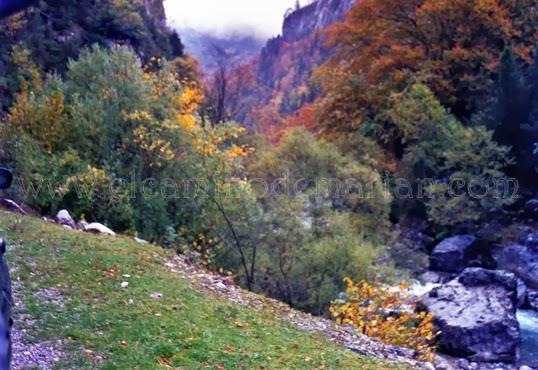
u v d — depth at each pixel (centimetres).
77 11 4431
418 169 2525
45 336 585
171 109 1466
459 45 3122
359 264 1356
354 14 3478
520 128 2552
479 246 2231
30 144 1270
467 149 2339
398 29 3372
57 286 733
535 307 1775
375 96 3066
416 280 1753
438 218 2308
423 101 2648
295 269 1359
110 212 1287
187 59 4200
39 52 3403
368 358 743
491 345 1292
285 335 762
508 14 3195
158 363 570
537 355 1352
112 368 541
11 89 2480
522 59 3114
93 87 1454
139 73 1495
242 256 1311
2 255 278
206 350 626
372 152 2570
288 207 1392
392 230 2083
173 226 1370
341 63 3634
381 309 1166
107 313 673
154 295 779
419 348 1005
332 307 1120
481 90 2986
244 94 4566
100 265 850
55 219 1166
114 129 1386
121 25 4678
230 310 805
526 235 2233
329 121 3122
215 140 1459
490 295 1443
